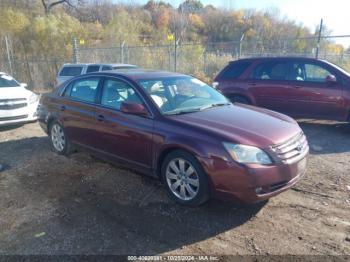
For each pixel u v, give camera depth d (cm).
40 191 443
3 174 510
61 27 2450
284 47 1778
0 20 2408
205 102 467
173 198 399
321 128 761
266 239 324
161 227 348
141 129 417
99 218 368
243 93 820
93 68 1288
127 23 2708
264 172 337
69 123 545
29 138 728
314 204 390
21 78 2100
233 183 343
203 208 385
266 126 386
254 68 812
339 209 378
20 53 2377
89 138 508
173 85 475
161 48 1997
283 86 761
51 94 606
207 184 363
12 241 330
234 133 359
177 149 383
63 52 2353
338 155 567
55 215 377
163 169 404
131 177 479
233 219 361
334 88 700
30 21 2523
